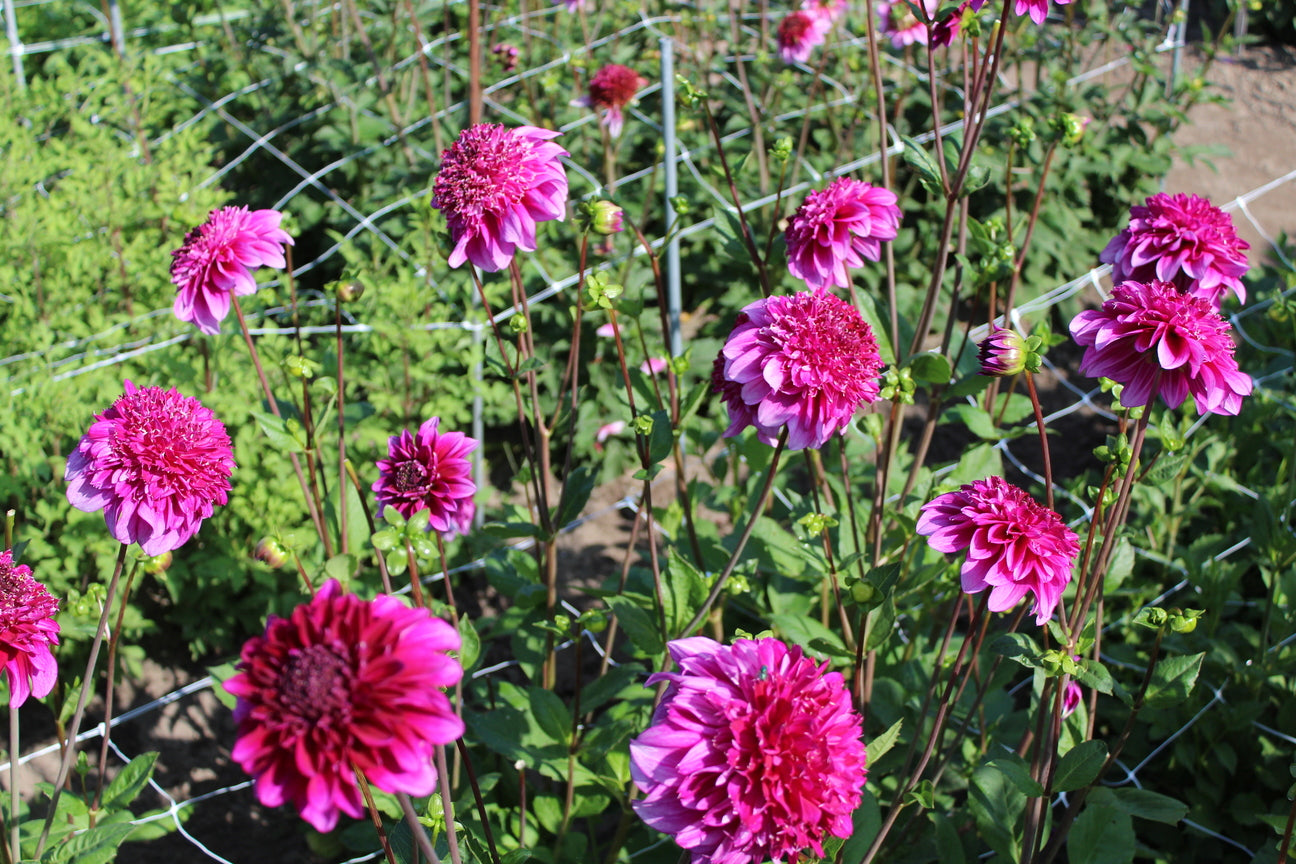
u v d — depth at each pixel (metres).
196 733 3.71
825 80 5.99
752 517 2.32
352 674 1.26
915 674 2.94
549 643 2.99
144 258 4.58
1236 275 2.39
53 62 6.67
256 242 2.45
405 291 4.13
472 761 3.13
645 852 2.84
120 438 2.05
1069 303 5.38
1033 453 4.75
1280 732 3.19
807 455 2.66
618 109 4.92
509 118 5.82
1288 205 6.25
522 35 6.77
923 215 5.76
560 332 4.82
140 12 7.15
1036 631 3.59
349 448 3.88
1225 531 4.04
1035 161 5.51
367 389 4.41
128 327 4.40
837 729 1.59
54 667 2.11
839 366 2.01
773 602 3.22
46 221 4.65
